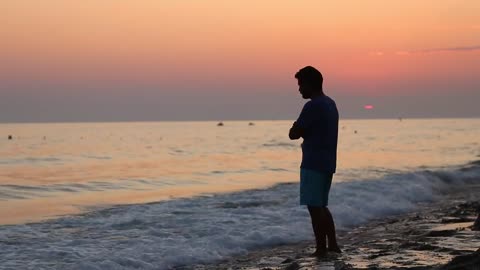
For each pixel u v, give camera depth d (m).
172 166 26.11
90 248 8.37
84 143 51.12
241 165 26.67
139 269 7.34
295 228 9.77
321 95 7.18
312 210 7.23
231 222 10.27
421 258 6.48
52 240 8.94
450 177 19.50
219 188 17.31
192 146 45.03
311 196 7.18
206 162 28.56
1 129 123.69
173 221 10.47
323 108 7.07
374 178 18.31
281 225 10.02
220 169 24.50
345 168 23.98
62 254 8.01
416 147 42.53
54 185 17.94
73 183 18.59
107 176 21.20
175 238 9.00
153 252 8.07
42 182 18.75
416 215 11.52
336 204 12.14
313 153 7.13
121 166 26.06
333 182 16.42
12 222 10.98
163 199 14.62
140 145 47.06
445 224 9.77
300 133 7.15
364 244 8.12
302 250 8.33
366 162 28.05
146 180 19.86
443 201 14.34
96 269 7.17
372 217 11.59
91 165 26.53
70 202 14.19
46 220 11.05
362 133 78.88
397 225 10.09
